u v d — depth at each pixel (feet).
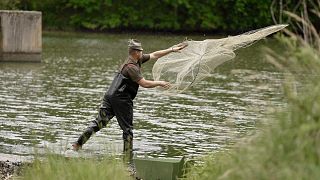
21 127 70.85
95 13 247.91
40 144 62.69
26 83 105.70
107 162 41.91
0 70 121.39
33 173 40.22
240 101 92.32
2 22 135.23
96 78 114.32
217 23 255.91
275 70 131.64
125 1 250.16
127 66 59.00
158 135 69.31
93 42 191.62
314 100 29.68
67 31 242.99
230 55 58.95
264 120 32.91
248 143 31.40
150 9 251.19
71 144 61.57
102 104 59.67
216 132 70.95
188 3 251.19
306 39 32.24
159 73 61.05
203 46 59.62
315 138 28.76
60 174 38.65
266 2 256.73
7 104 85.40
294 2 159.74
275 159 29.12
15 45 135.95
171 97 95.09
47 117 77.20
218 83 111.45
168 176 48.03
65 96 93.71
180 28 254.27
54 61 138.82
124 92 59.00
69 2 243.60
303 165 28.37
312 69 31.19
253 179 29.17
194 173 43.57
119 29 249.14
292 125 29.58
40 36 136.67
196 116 80.53
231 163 32.60
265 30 57.93
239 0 254.27
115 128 70.59
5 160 54.95
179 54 60.49
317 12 36.17
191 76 59.26
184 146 64.49
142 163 48.39
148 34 245.24
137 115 80.48
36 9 243.19
